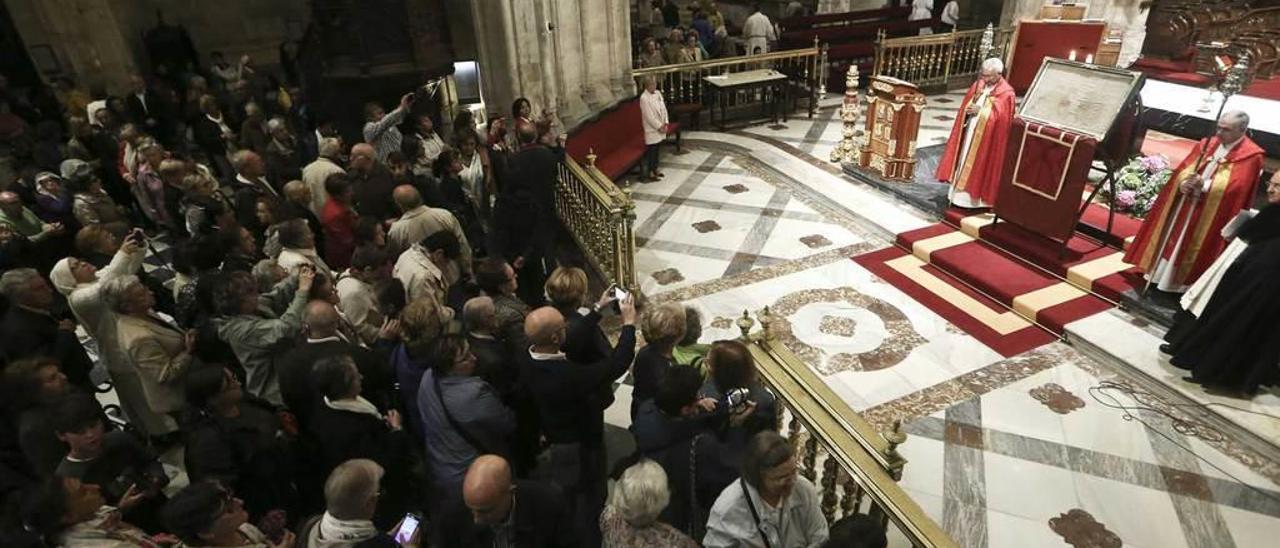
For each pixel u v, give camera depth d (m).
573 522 2.69
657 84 11.42
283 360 3.33
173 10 13.67
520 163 5.49
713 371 2.96
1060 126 5.89
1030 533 3.77
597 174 6.25
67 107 10.56
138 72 12.68
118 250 4.85
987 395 4.85
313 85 10.62
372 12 9.95
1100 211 7.05
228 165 9.38
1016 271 6.23
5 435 3.45
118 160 8.09
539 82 8.98
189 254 4.32
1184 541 3.68
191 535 2.32
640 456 2.92
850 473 2.67
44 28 11.48
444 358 2.93
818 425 2.88
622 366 3.34
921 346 5.42
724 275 6.64
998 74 6.82
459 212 5.97
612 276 6.22
